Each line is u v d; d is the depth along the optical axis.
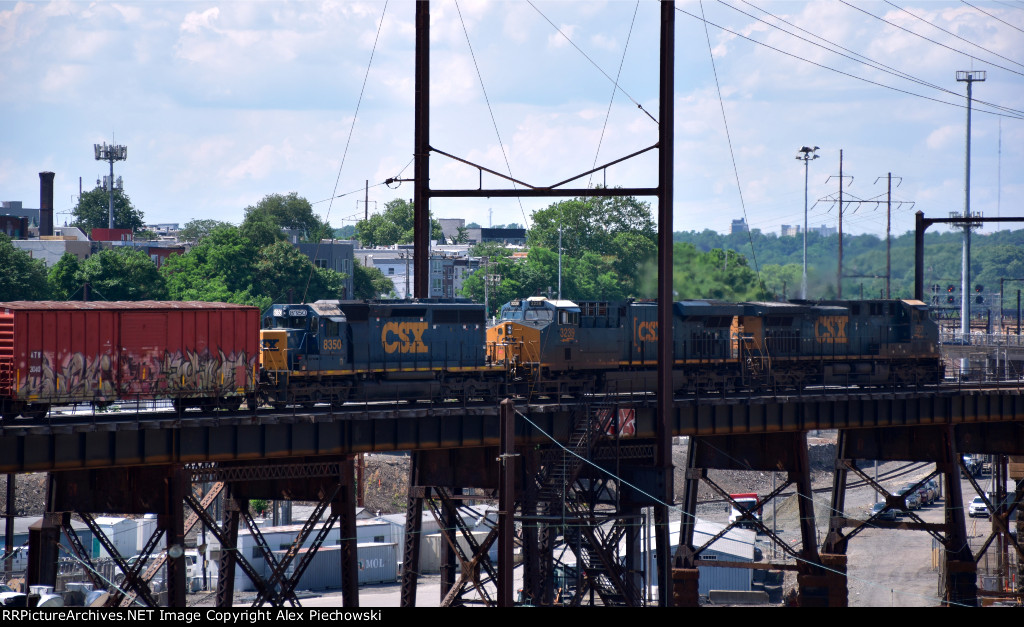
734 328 65.81
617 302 60.38
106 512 42.22
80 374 41.16
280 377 47.88
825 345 68.12
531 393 53.59
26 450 37.62
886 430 64.75
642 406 50.47
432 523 84.56
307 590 76.25
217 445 41.34
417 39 53.56
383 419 45.22
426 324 53.16
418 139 53.81
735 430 55.03
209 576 75.75
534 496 46.62
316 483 44.81
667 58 48.91
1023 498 71.75
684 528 59.09
